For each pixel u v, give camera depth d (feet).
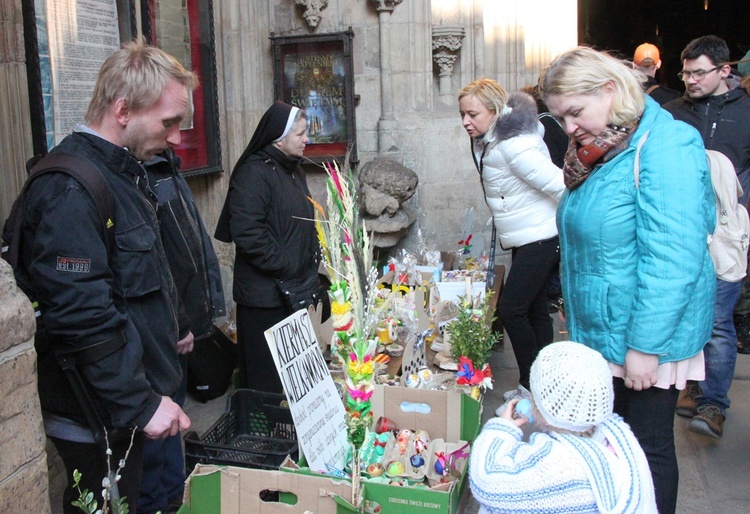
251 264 11.99
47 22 11.25
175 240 10.43
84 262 6.45
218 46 18.81
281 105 11.84
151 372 7.32
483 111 12.59
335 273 7.14
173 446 9.87
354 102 20.38
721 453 12.46
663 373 7.61
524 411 6.27
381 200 19.04
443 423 9.28
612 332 7.72
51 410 7.05
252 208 11.60
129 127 7.02
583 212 7.72
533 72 25.36
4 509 5.81
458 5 22.48
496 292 16.28
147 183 7.59
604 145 7.43
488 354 11.39
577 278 7.99
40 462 6.22
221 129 19.04
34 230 6.65
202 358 14.30
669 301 7.16
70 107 11.89
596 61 7.39
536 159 12.23
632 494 5.52
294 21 20.65
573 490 5.51
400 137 21.04
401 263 15.83
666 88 19.81
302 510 6.95
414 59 21.13
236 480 7.00
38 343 6.76
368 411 7.17
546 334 13.98
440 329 13.01
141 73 6.89
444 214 21.88
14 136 10.83
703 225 7.23
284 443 9.14
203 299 10.79
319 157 20.51
